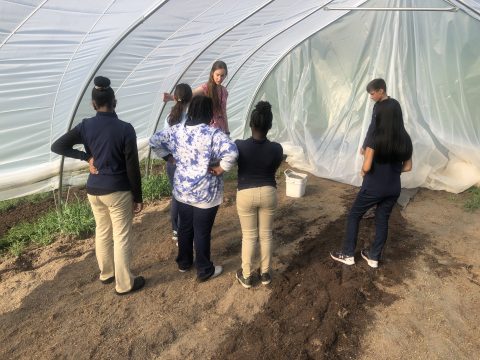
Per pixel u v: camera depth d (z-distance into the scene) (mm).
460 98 6930
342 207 6141
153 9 4078
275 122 8961
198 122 3523
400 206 6152
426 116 7059
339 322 3623
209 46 5891
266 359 3215
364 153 4293
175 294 4031
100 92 3344
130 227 3818
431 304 3904
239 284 4184
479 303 3924
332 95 7914
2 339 3463
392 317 3717
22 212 6312
